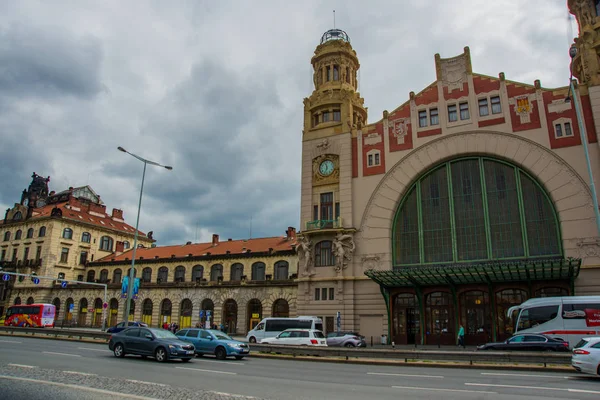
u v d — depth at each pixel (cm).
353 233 4531
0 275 9000
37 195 10069
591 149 3797
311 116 5234
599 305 2980
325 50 5572
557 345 2641
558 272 3559
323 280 4503
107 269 8606
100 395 1259
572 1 4481
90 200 10531
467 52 4516
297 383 1634
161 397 1264
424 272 3769
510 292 3897
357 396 1358
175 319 7094
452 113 4450
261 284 6456
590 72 3969
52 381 1484
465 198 4244
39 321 6719
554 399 1323
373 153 4703
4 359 2153
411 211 4453
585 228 3669
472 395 1395
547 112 4034
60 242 8731
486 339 3859
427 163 4416
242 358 2758
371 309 4278
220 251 7600
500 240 4012
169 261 7800
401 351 2644
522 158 4031
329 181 4828
